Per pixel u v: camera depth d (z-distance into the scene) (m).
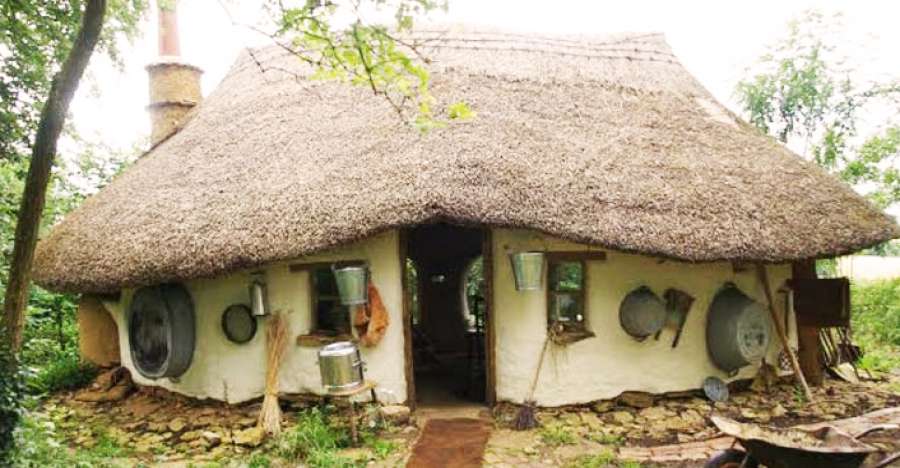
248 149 7.89
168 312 7.00
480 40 9.09
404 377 6.68
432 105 7.52
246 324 7.02
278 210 6.44
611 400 6.81
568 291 6.89
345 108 8.10
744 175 7.27
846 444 4.12
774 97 13.16
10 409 4.54
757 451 4.12
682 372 7.02
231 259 6.18
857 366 8.62
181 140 8.91
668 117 8.22
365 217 6.05
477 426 6.29
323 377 5.84
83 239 7.50
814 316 7.42
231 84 10.19
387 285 6.64
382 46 4.46
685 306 6.91
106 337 8.98
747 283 7.37
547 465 5.30
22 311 5.38
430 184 6.15
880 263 16.97
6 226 8.43
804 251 6.54
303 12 4.22
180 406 7.32
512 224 6.02
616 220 6.22
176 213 6.97
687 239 6.23
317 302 7.05
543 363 6.66
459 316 11.27
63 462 5.09
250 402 7.02
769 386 7.27
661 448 5.57
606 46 9.55
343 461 5.35
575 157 6.94
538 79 8.45
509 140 6.94
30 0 7.17
